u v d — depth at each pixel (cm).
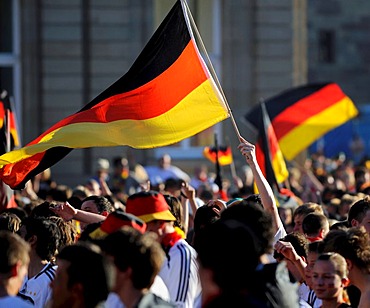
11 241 1356
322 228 2055
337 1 12444
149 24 6384
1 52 6369
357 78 12500
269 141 3181
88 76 6384
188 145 6456
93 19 6378
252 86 6600
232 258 1232
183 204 2550
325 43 12444
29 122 6338
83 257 1306
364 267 1631
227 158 4041
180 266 1675
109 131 2169
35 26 6353
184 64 2198
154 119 2178
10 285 1354
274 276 1288
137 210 1703
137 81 2216
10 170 2186
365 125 9125
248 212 1324
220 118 2156
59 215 2083
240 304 1230
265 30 6612
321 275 1581
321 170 5331
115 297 1416
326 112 3928
